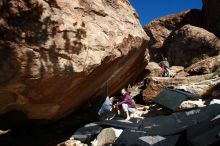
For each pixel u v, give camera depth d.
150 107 10.64
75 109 8.92
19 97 6.30
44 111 7.38
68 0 6.53
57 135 8.58
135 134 7.23
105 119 8.97
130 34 8.61
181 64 20.94
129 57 9.05
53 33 6.06
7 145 8.12
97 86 8.52
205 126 6.45
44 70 5.99
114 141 7.45
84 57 6.67
